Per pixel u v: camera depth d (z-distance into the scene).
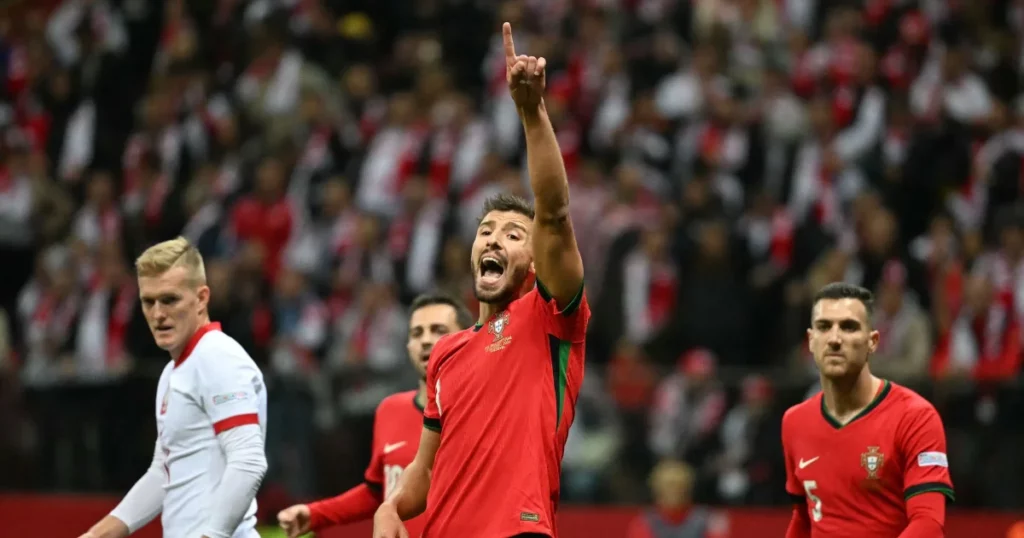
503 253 19.22
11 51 63.44
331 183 52.47
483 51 62.97
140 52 66.06
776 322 47.66
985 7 64.69
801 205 53.25
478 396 18.78
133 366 43.66
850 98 58.00
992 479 41.09
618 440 42.00
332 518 25.47
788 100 56.22
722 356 46.88
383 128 56.84
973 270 48.12
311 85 58.44
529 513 17.97
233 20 64.12
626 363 42.72
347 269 48.69
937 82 59.75
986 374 42.62
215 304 45.00
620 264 48.00
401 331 45.19
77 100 61.91
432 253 49.25
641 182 51.28
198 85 60.16
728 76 58.41
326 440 41.03
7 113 61.25
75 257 50.12
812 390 41.94
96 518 42.19
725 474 41.38
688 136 55.00
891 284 45.22
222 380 20.62
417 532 23.91
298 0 62.94
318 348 45.62
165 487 20.91
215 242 51.97
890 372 42.53
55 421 43.22
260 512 35.19
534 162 18.31
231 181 54.69
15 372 43.59
